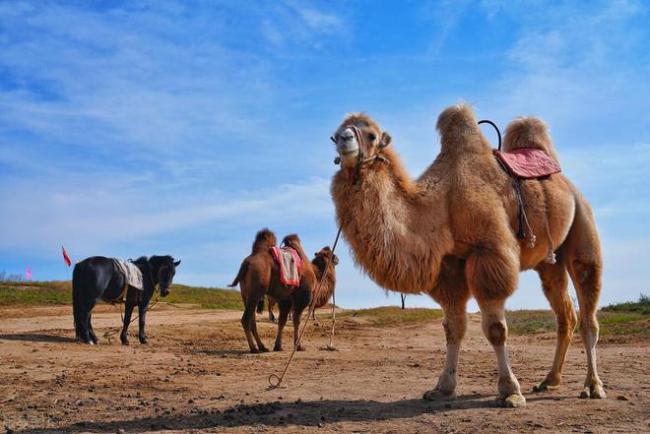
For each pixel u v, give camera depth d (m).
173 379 10.33
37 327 19.84
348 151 7.10
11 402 8.36
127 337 17.92
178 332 19.61
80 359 13.01
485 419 6.93
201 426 6.89
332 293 17.05
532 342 19.02
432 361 13.09
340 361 13.16
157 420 7.22
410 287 7.45
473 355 14.54
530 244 7.95
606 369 11.05
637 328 20.38
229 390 9.25
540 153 8.73
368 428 6.66
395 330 23.48
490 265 7.43
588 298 8.49
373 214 7.20
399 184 7.50
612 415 7.11
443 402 7.97
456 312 8.12
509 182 7.97
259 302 16.16
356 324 25.56
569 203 8.42
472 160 7.90
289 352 15.54
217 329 20.50
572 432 6.34
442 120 8.19
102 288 16.48
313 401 8.20
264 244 15.77
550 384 8.76
